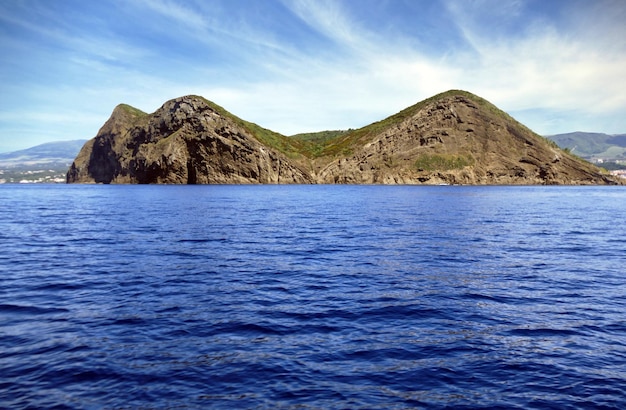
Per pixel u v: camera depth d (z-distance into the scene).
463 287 15.63
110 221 38.75
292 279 16.83
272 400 7.48
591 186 186.38
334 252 23.31
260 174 170.75
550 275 17.70
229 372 8.56
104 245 25.06
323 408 7.25
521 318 12.09
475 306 13.25
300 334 10.77
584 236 30.52
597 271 18.56
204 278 16.81
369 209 55.59
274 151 180.62
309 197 85.00
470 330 11.12
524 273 18.11
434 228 34.94
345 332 10.95
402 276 17.47
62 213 47.91
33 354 9.26
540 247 25.34
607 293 14.84
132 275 17.19
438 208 57.78
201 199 75.31
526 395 7.76
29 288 15.02
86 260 20.41
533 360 9.25
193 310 12.61
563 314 12.45
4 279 16.38
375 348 9.90
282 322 11.65
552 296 14.41
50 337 10.30
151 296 14.09
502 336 10.70
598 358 9.37
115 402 7.32
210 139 163.50
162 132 171.25
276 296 14.28
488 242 27.30
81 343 9.94
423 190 125.25
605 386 8.09
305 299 13.94
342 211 52.06
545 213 51.44
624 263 20.47
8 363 8.77
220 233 30.70
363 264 20.00
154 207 56.62
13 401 7.27
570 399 7.62
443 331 11.03
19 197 87.44
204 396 7.59
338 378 8.38
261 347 9.90
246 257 21.56
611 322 11.75
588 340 10.42
